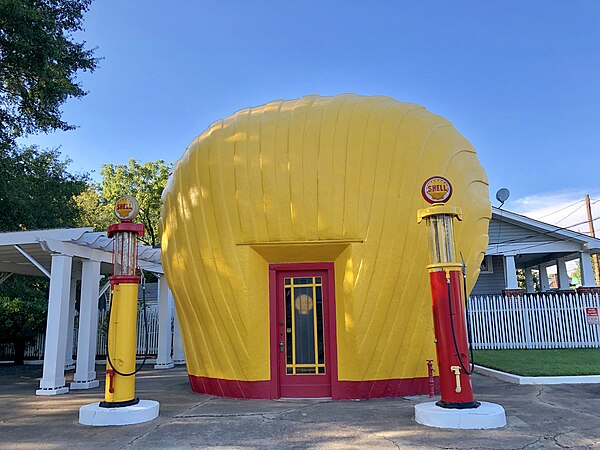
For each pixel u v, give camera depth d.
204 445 4.78
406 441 4.73
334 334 7.09
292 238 7.00
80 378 9.19
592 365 9.90
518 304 14.02
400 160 7.02
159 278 13.28
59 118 16.05
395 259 6.86
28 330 15.48
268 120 7.43
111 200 28.70
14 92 15.09
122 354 6.21
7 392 8.80
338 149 7.03
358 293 6.80
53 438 5.20
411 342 7.08
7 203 14.98
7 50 13.57
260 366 7.12
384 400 6.81
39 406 7.23
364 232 6.88
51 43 13.88
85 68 16.09
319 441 4.81
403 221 6.89
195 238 7.40
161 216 8.47
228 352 7.30
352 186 6.93
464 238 7.21
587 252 15.61
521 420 5.55
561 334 13.73
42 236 8.70
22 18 12.97
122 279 6.36
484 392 7.52
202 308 7.40
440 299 5.59
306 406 6.51
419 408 5.47
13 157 15.88
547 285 21.23
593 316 13.45
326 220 6.93
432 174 7.07
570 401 6.71
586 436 4.86
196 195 7.45
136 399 6.33
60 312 8.70
